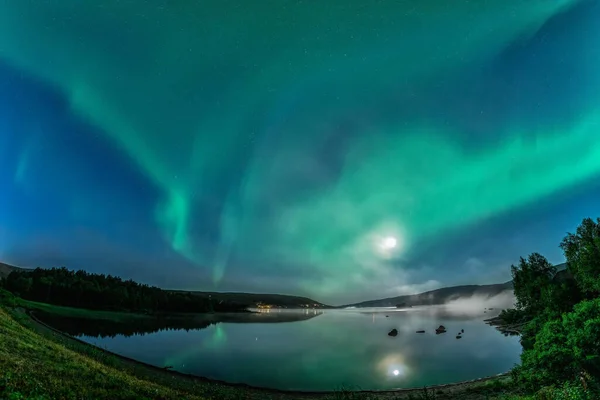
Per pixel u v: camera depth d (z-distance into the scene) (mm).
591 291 42531
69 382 19438
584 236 43938
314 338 106375
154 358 61188
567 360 20375
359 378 48312
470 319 177750
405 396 34219
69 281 151250
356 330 136750
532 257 69750
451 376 47906
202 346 81312
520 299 68562
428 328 132625
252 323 174125
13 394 15031
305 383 45125
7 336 25906
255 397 34156
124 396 20234
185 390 31219
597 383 18375
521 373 23406
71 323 91562
